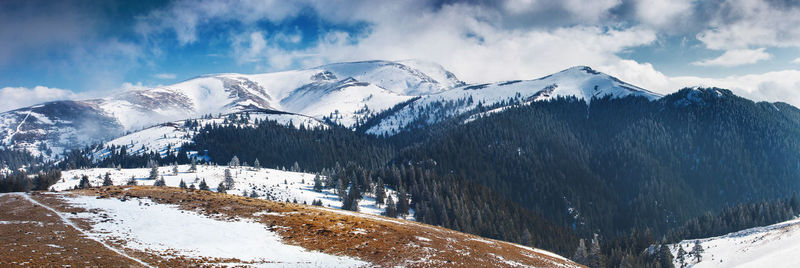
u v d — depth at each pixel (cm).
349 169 18712
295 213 5906
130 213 5022
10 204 5019
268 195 15100
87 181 14788
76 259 3350
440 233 6341
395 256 4497
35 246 3531
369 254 4469
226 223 5025
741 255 9012
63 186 15662
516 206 17400
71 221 4466
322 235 4962
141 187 6944
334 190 16600
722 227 15500
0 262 3027
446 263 4491
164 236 4353
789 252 7344
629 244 13450
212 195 6681
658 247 12425
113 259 3466
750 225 15325
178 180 17388
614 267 12025
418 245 5056
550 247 14788
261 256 4094
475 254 5191
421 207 14562
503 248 6194
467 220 13875
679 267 10706
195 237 4428
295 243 4597
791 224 9988
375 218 7006
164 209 5353
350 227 5481
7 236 3744
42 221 4347
